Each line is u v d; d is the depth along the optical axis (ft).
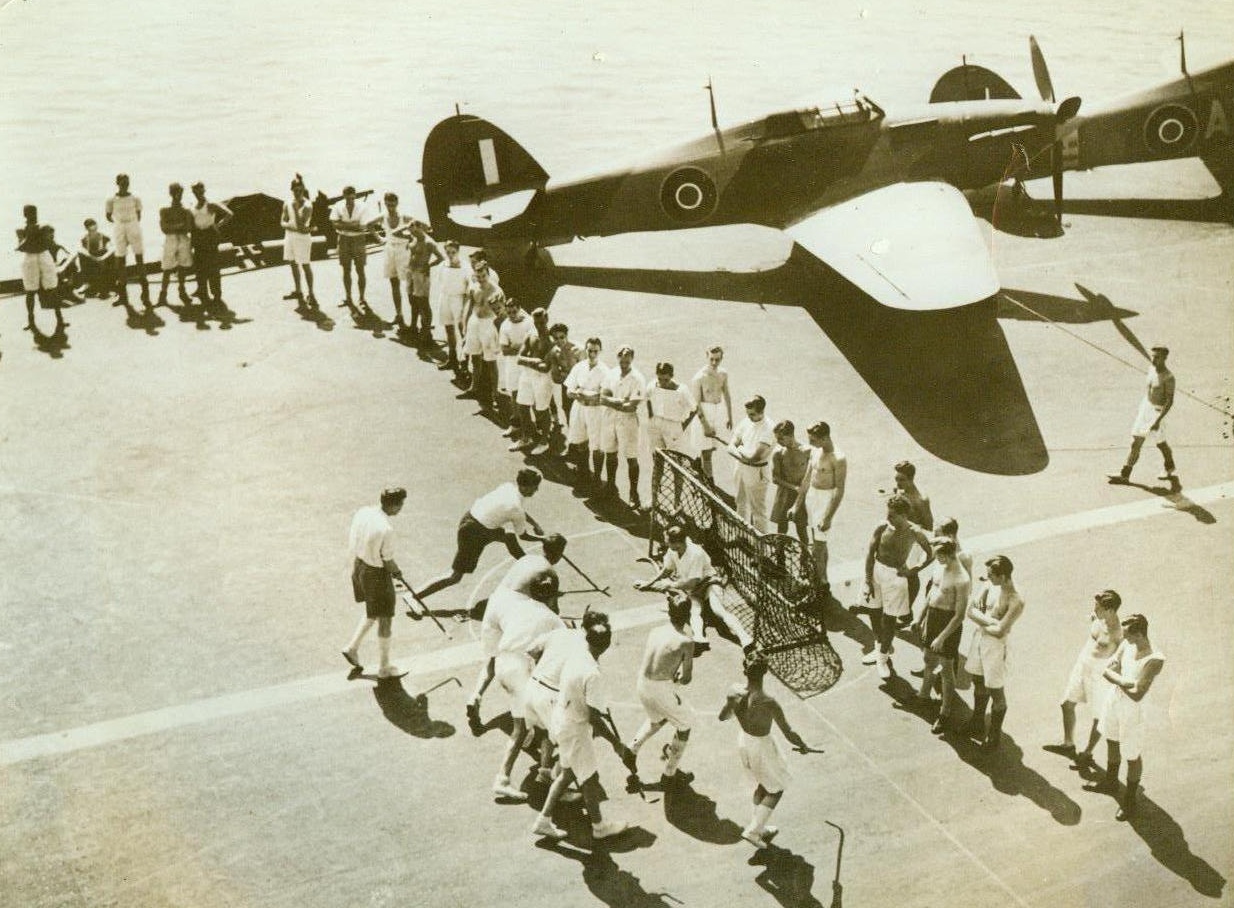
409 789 33.17
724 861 30.78
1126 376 56.75
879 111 65.05
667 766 33.01
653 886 29.99
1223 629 39.55
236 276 68.28
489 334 53.01
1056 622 40.11
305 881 30.17
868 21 138.82
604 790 33.12
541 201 67.62
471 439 51.88
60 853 30.99
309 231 62.54
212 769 33.86
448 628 39.93
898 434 52.13
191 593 41.81
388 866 30.63
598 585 41.96
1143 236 73.15
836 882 30.12
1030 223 75.51
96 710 36.14
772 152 64.44
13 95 109.29
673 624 31.76
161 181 86.84
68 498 47.47
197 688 37.11
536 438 51.39
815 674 37.73
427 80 115.34
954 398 55.11
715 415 44.91
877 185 65.00
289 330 61.77
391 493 35.35
